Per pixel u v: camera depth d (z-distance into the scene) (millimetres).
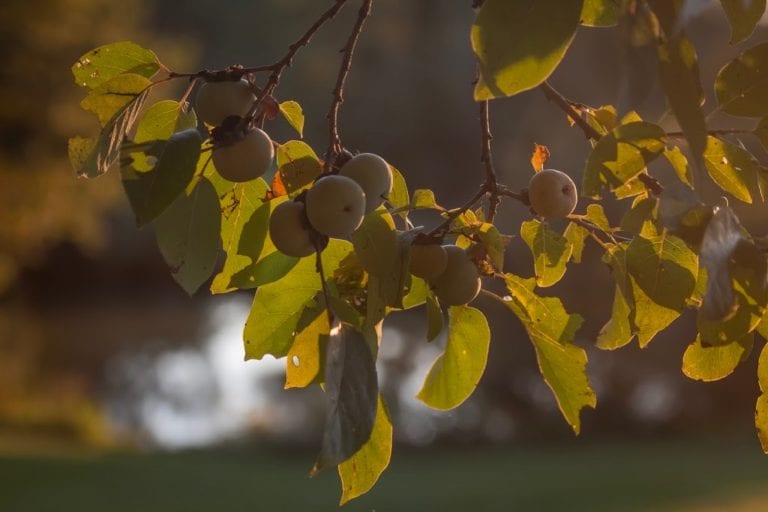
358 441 1430
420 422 15906
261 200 1748
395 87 22500
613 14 1700
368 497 10586
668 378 15891
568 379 1835
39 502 9797
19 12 14891
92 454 12453
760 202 1673
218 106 1653
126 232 24406
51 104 15523
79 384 18844
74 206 16578
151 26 25484
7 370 18547
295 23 24344
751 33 1662
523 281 1798
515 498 10469
